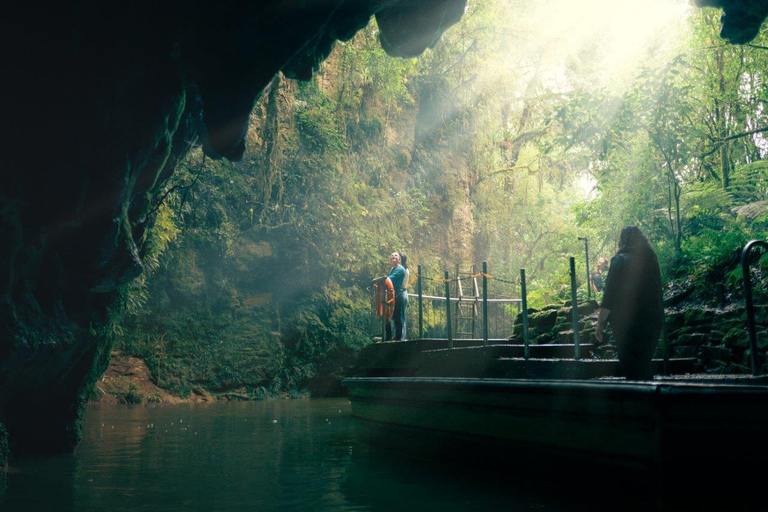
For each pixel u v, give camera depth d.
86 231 7.63
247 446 8.98
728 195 12.82
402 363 9.50
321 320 21.19
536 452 5.98
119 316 9.26
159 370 18.39
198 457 7.94
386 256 23.19
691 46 13.93
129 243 8.11
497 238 28.52
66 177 7.10
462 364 8.20
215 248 19.64
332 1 7.42
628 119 12.68
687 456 4.66
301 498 5.51
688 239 11.95
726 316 8.21
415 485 6.05
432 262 24.53
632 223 13.66
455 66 26.34
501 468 6.49
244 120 8.03
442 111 26.38
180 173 18.97
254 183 20.61
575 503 5.11
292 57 7.81
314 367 20.69
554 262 29.81
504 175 30.17
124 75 7.20
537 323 10.99
